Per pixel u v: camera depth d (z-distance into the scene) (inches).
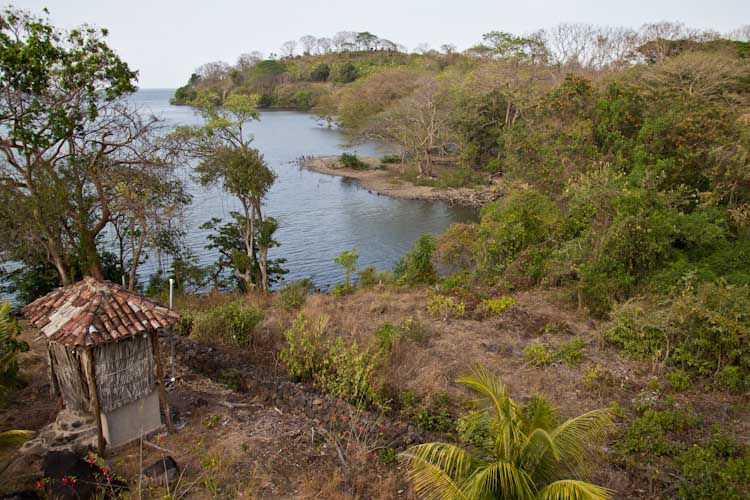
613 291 561.9
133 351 327.0
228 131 1151.6
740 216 678.5
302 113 4468.5
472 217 1451.8
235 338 490.6
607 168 692.7
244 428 355.9
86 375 336.2
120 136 701.9
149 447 331.9
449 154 2333.9
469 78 2003.0
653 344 454.9
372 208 1552.7
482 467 233.8
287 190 1772.9
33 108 591.5
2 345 346.9
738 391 402.9
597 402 391.5
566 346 473.4
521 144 1020.5
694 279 528.1
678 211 713.0
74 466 284.8
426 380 414.9
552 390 410.0
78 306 322.3
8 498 265.1
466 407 379.6
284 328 525.3
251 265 855.7
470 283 692.1
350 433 339.6
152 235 729.0
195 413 372.8
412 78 2539.4
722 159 731.4
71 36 625.6
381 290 706.8
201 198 1514.5
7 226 598.9
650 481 297.3
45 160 647.8
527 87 1850.4
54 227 635.5
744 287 481.1
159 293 769.6
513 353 478.6
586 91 1002.1
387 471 311.9
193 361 458.3
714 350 426.6
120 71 662.5
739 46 1662.2
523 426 245.0
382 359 434.9
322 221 1400.1
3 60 564.4
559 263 629.9
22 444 323.6
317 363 434.6
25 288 698.8
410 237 1264.8
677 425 350.9
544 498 211.5
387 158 2304.4
